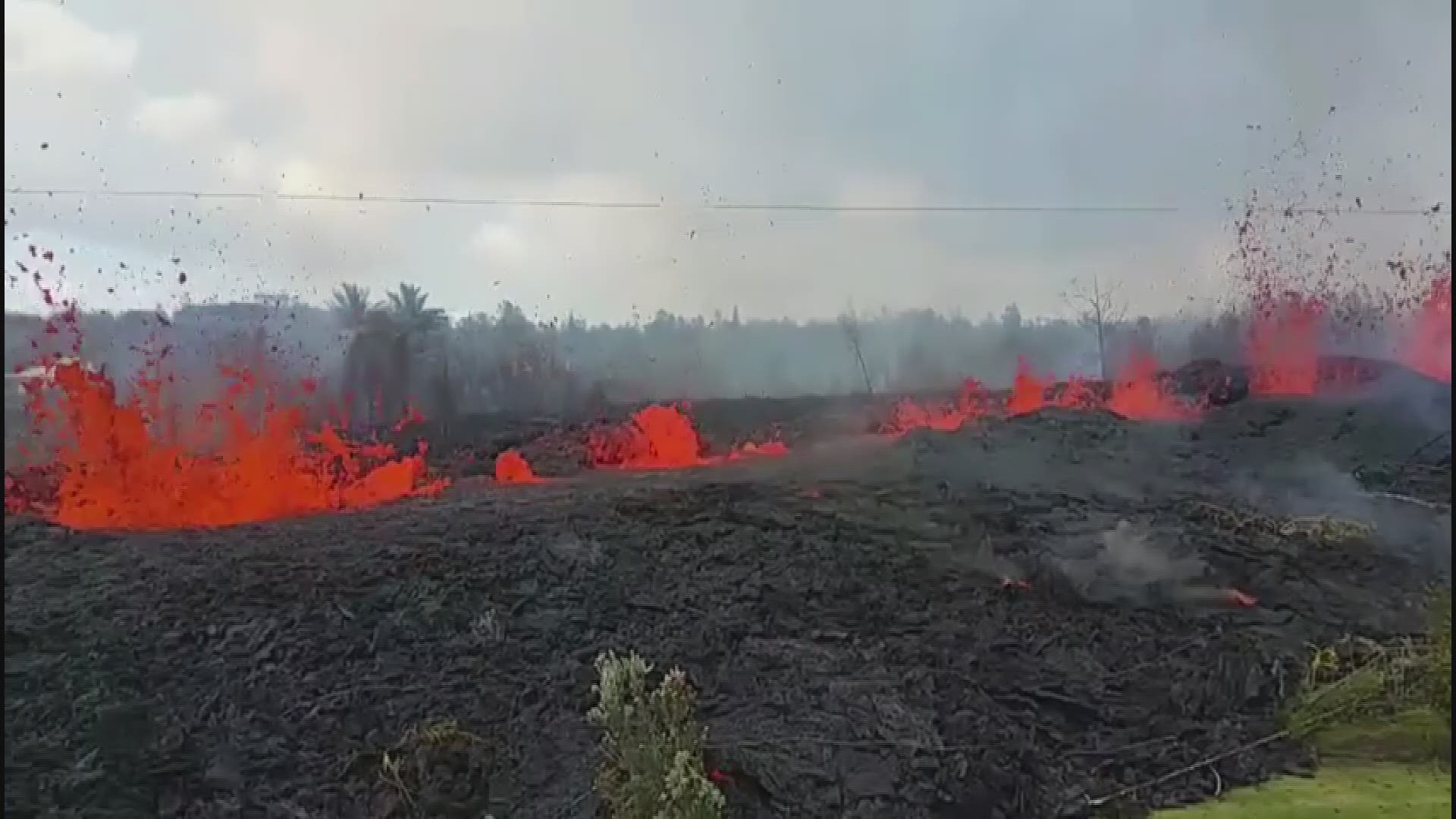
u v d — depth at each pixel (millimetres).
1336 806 5191
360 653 5824
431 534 7320
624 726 4723
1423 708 5996
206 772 4965
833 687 5906
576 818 4859
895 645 6418
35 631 5707
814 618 6605
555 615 6352
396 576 6562
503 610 6336
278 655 5723
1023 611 6930
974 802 5234
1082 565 7434
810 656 6203
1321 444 9836
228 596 6223
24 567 6410
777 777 5188
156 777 4891
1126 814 5219
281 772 5035
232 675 5551
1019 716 5926
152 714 5203
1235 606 7109
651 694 4867
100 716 5074
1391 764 5668
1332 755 5773
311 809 4840
